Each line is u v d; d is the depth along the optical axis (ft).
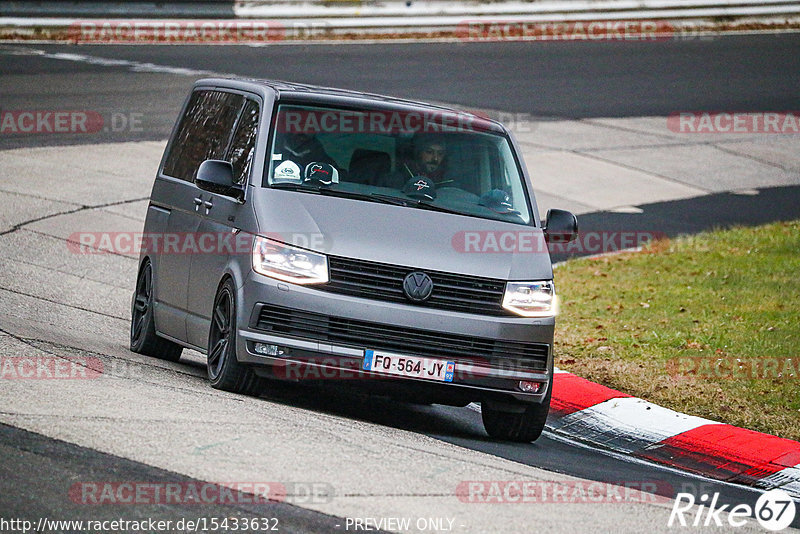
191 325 106.52
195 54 348.18
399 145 106.11
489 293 95.91
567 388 120.06
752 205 249.34
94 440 74.74
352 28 411.13
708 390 120.57
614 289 169.78
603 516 73.92
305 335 92.48
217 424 82.84
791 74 378.12
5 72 299.99
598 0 443.32
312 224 95.50
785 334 142.41
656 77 363.35
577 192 246.68
